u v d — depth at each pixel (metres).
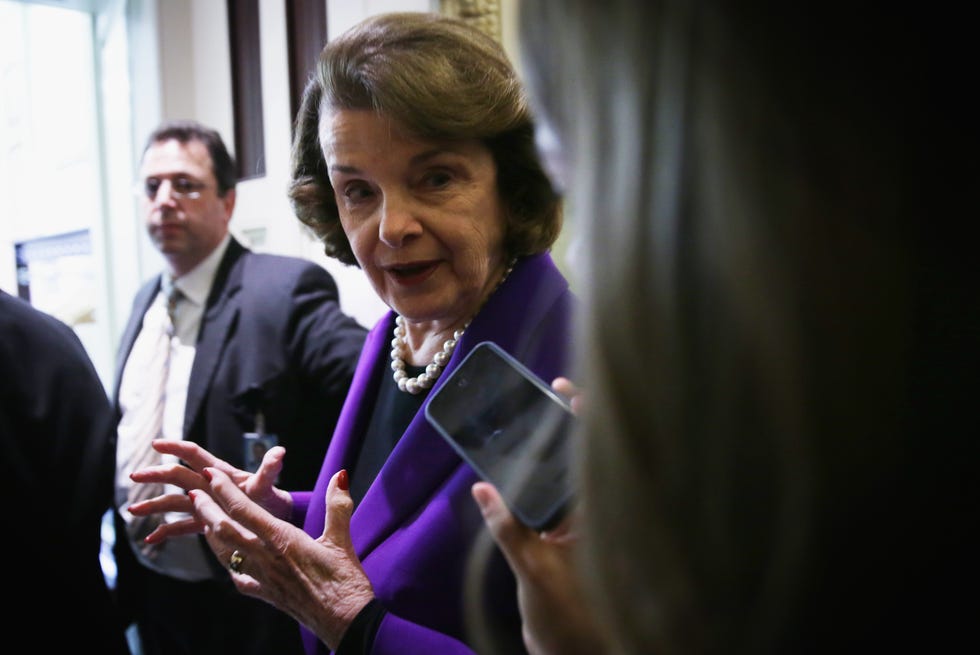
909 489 0.25
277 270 1.71
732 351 0.26
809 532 0.25
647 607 0.29
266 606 1.50
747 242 0.25
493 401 0.58
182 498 0.95
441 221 0.81
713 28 0.26
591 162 0.29
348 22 1.98
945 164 0.25
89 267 2.90
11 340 1.22
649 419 0.28
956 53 0.25
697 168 0.26
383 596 0.75
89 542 1.20
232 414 1.59
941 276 0.25
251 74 2.40
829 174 0.25
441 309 0.85
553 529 0.45
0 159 3.07
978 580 0.26
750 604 0.27
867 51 0.25
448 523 0.75
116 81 2.74
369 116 0.78
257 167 2.35
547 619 0.42
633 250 0.28
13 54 2.98
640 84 0.27
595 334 0.29
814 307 0.25
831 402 0.25
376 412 0.97
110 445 1.30
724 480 0.26
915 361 0.25
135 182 2.71
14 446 1.15
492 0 1.47
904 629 0.26
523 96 0.81
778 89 0.25
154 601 1.62
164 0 2.56
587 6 0.29
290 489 1.60
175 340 1.71
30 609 1.11
